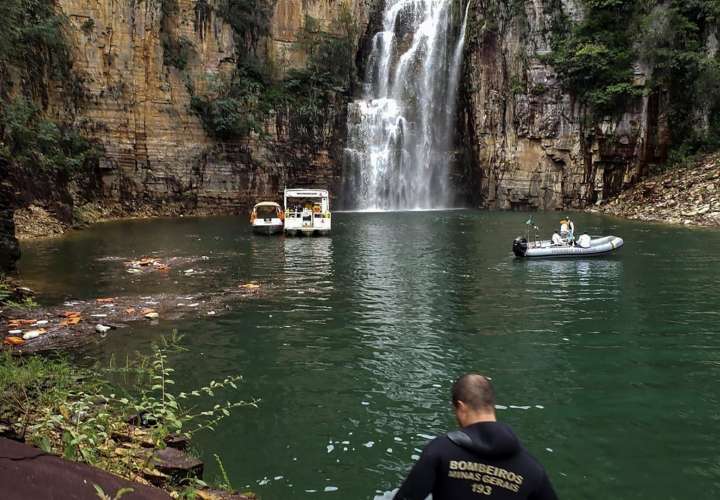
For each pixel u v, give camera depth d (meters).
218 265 22.17
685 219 34.72
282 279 19.36
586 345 12.09
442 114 54.06
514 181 48.59
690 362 11.00
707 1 43.28
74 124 38.66
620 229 32.09
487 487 3.40
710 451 7.56
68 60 38.12
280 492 6.60
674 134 44.59
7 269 16.91
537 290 17.47
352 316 14.48
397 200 52.66
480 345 12.14
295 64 50.25
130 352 11.52
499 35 49.34
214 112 44.41
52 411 6.25
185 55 44.09
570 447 7.71
